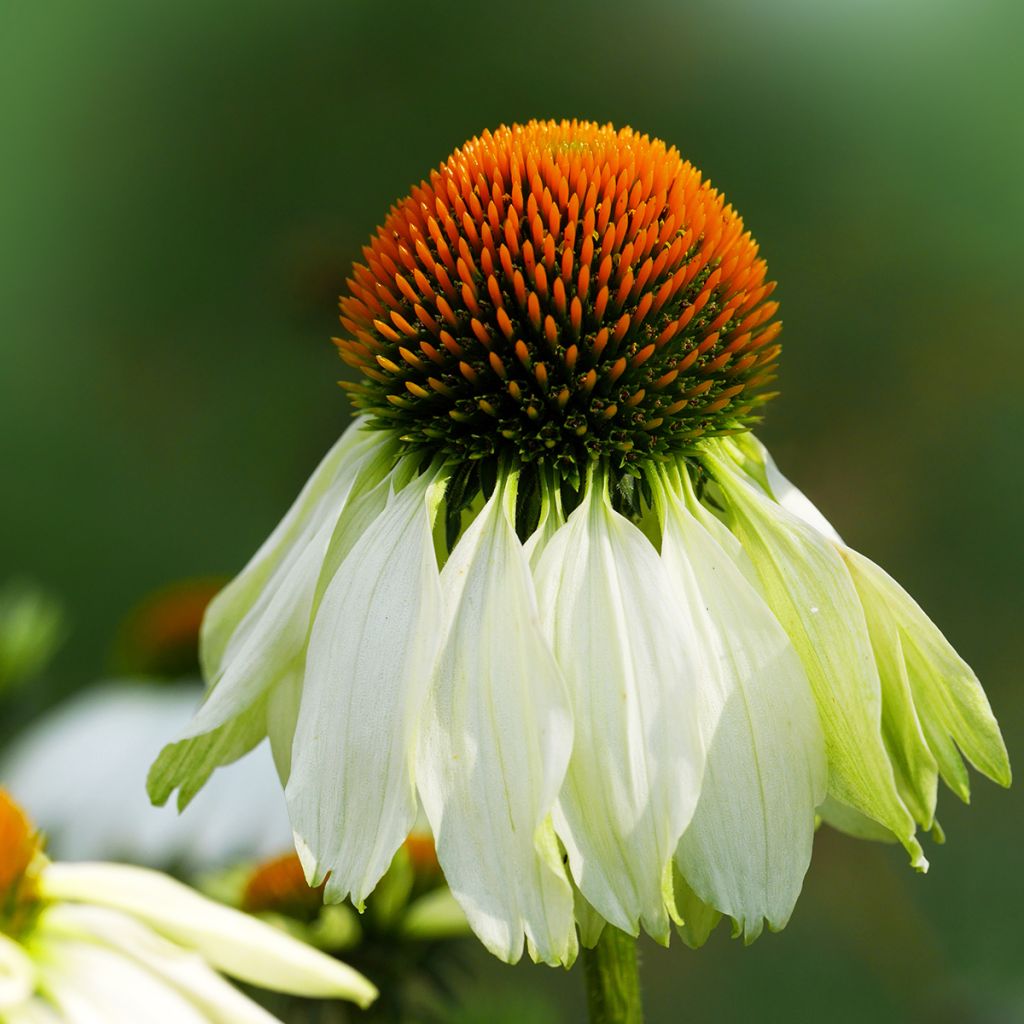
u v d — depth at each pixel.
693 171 0.47
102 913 0.45
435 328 0.46
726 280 0.46
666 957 0.99
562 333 0.46
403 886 0.50
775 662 0.44
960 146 1.13
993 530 1.10
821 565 0.44
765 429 1.11
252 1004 0.44
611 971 0.45
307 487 0.47
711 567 0.44
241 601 0.47
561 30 1.18
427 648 0.44
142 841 0.64
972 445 1.11
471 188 0.46
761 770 0.44
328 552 0.45
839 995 0.97
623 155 0.46
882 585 0.44
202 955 0.44
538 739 0.43
